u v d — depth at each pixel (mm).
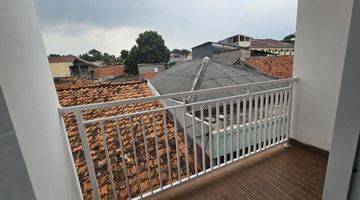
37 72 1102
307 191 1821
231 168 2207
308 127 2453
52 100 1311
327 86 2184
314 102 2340
